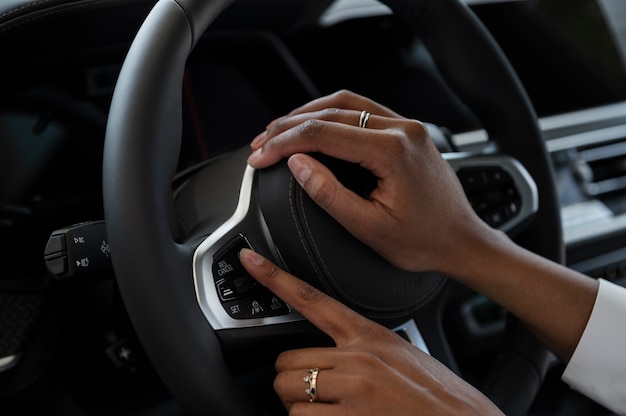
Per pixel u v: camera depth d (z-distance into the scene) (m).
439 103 1.21
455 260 0.64
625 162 1.23
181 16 0.58
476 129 1.19
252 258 0.58
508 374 0.80
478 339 1.01
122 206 0.52
